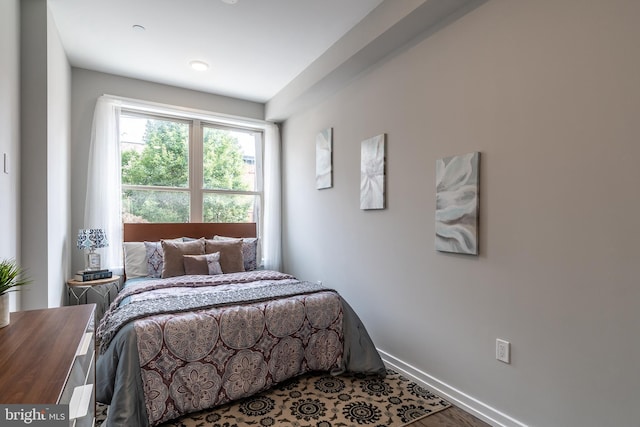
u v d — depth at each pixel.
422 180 2.32
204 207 4.10
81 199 3.32
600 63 1.45
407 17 2.13
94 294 3.04
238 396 1.99
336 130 3.26
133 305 2.09
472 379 1.98
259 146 4.45
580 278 1.51
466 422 1.89
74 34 2.68
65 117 2.95
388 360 2.60
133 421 1.61
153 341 1.77
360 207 2.93
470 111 2.00
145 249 3.37
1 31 1.77
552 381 1.60
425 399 2.13
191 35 2.71
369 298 2.83
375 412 1.97
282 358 2.18
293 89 3.54
